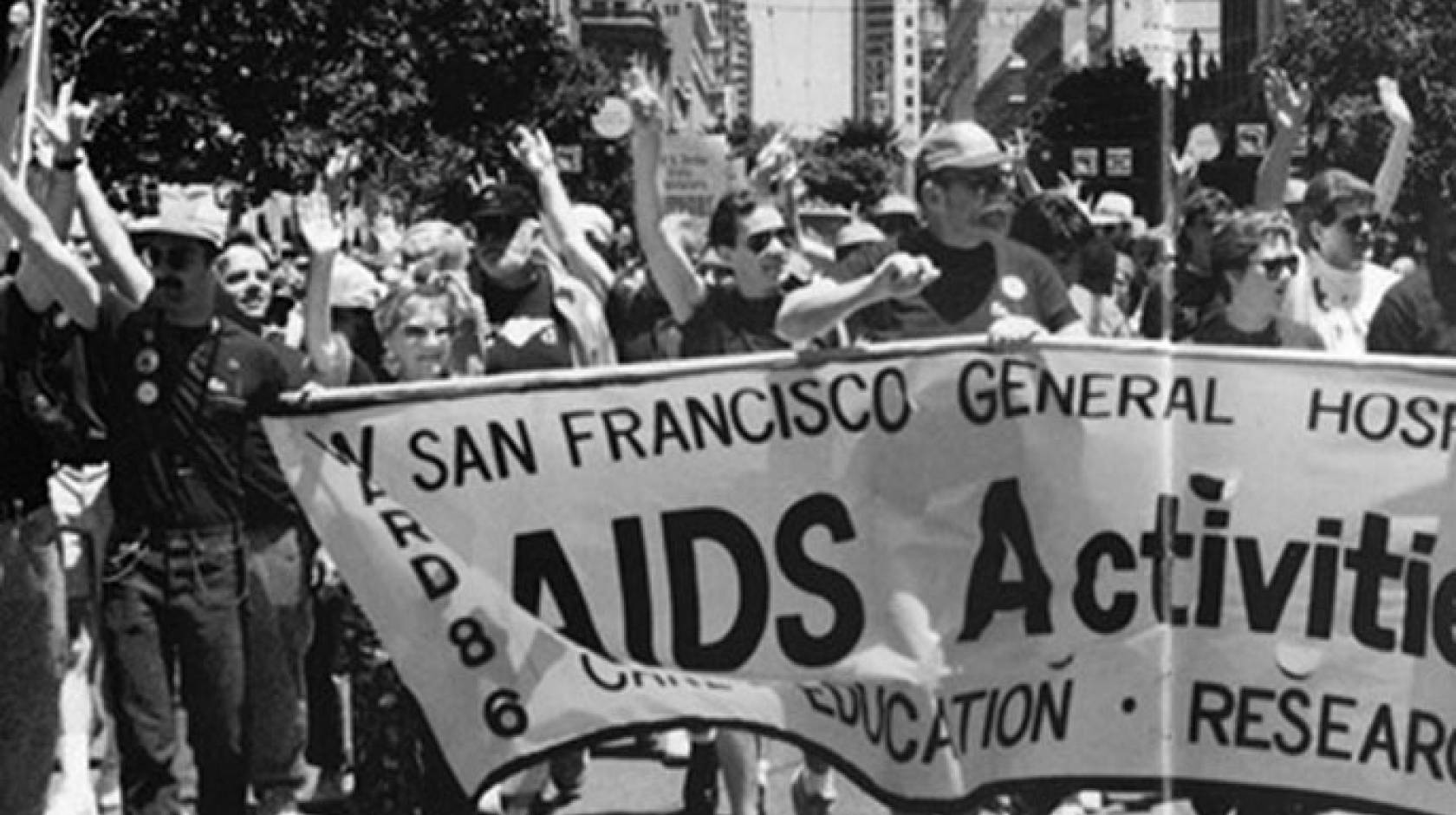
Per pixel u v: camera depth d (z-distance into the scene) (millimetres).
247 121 27500
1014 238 9492
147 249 7168
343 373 8289
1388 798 6809
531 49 44281
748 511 6816
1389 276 9242
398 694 7828
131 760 7188
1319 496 6781
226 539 7199
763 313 7832
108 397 7188
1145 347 6777
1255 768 6840
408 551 6809
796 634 6820
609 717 6824
